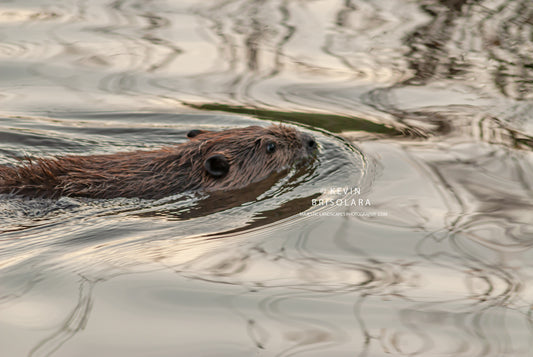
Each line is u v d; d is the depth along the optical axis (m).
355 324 14.96
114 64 33.88
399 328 14.87
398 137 27.33
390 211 20.94
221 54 35.31
